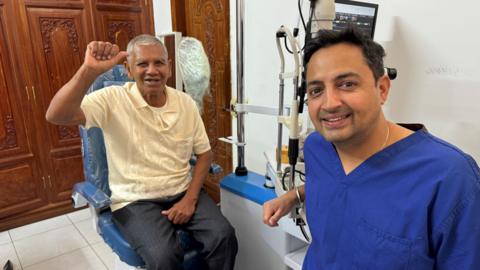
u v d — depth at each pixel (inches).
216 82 98.3
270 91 78.8
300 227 43.8
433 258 26.6
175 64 84.0
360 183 29.6
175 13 103.0
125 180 55.7
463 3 46.9
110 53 45.1
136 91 56.9
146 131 56.1
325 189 32.6
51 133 96.5
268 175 57.5
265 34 77.3
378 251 27.7
